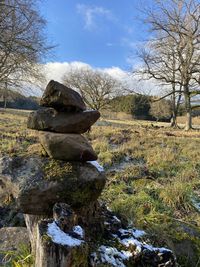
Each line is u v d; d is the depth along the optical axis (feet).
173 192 5.68
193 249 3.89
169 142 12.01
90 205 3.56
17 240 3.74
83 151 3.47
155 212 4.82
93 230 3.52
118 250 3.35
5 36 18.72
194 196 5.94
